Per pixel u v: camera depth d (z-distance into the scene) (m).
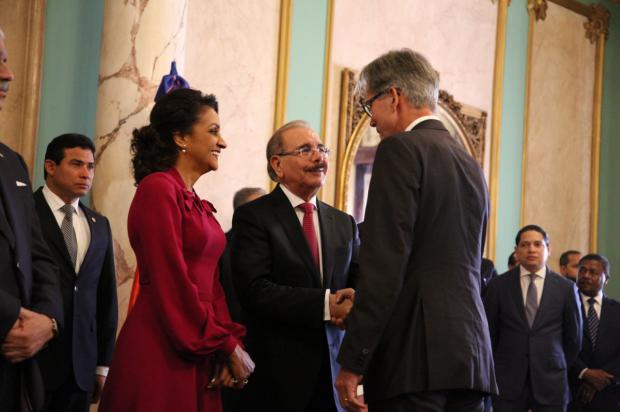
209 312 2.81
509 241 8.91
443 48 8.24
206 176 6.35
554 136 9.52
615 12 10.19
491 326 6.20
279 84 6.81
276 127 6.80
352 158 7.28
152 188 2.82
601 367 6.61
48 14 5.54
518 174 9.03
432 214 2.65
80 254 4.09
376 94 2.91
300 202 3.60
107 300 4.24
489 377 2.66
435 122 2.85
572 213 9.72
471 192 2.77
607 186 10.13
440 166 2.70
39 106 5.45
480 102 8.62
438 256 2.64
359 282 2.57
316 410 3.33
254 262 3.41
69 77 5.59
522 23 9.16
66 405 3.88
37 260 2.79
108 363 4.22
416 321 2.59
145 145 3.01
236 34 6.55
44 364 3.81
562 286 6.12
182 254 2.82
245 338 3.43
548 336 6.04
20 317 2.51
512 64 9.02
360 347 2.54
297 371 3.30
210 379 2.91
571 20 9.77
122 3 5.22
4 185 2.66
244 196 5.25
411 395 2.57
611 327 6.67
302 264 3.44
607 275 6.91
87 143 4.19
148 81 5.18
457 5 8.39
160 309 2.72
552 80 9.51
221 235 3.03
